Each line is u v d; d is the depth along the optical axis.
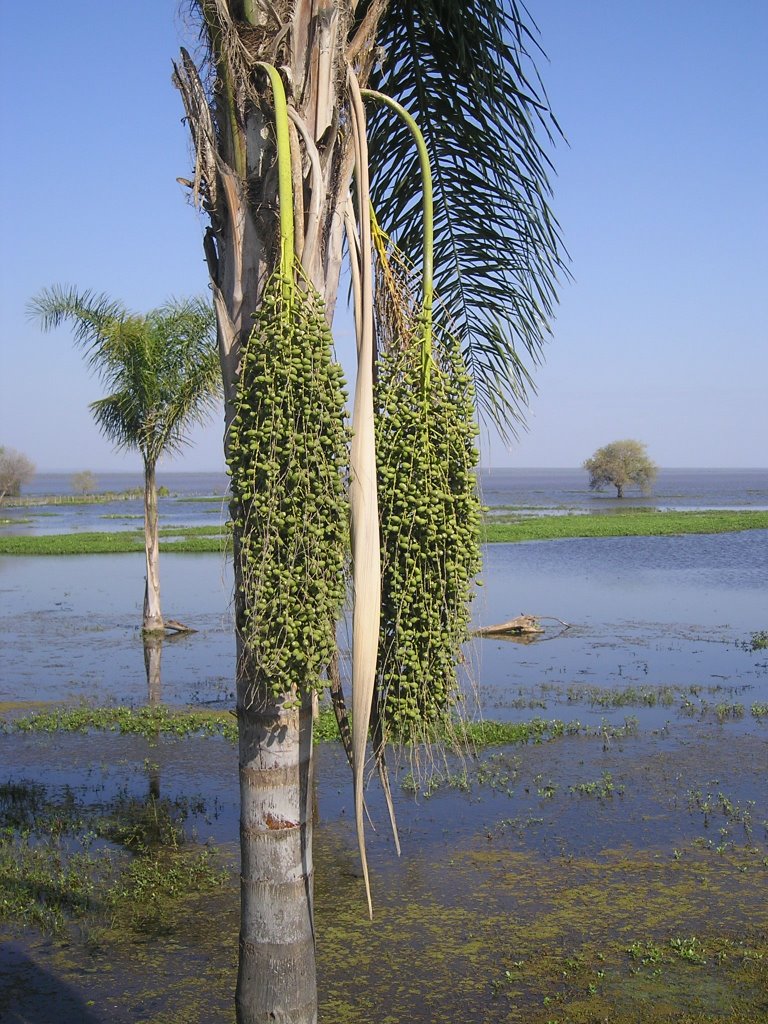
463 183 5.44
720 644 20.91
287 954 3.83
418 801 10.82
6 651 20.67
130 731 13.99
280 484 3.26
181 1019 6.56
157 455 20.89
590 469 117.31
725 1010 6.51
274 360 3.27
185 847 9.65
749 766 11.95
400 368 3.71
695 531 54.88
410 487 3.49
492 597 28.97
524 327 5.67
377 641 3.38
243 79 3.79
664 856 9.14
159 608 22.66
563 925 7.79
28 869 9.02
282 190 3.55
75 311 18.72
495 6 4.83
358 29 4.14
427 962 7.25
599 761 12.23
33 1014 6.63
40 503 117.31
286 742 3.81
